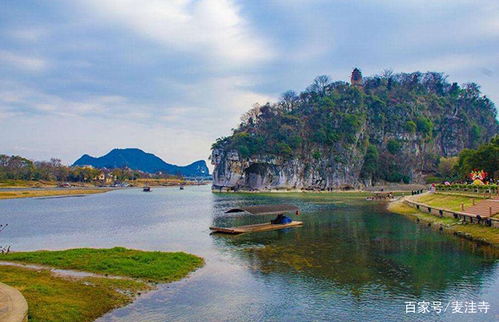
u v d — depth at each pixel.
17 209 100.00
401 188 190.00
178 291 27.20
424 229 56.03
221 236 51.81
